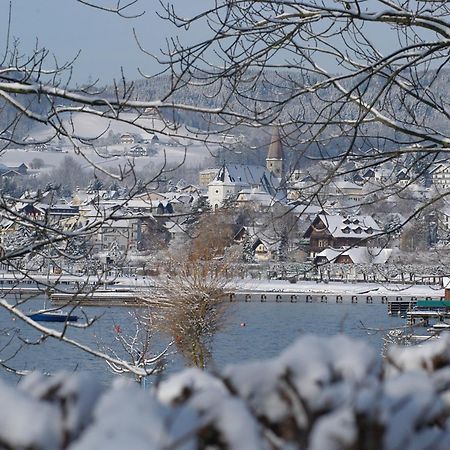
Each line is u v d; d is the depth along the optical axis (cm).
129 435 379
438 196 1634
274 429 443
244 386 453
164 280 6375
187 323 6219
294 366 450
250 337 8306
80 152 1398
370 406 413
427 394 442
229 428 403
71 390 430
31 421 403
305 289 13800
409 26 1517
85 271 1686
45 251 1595
